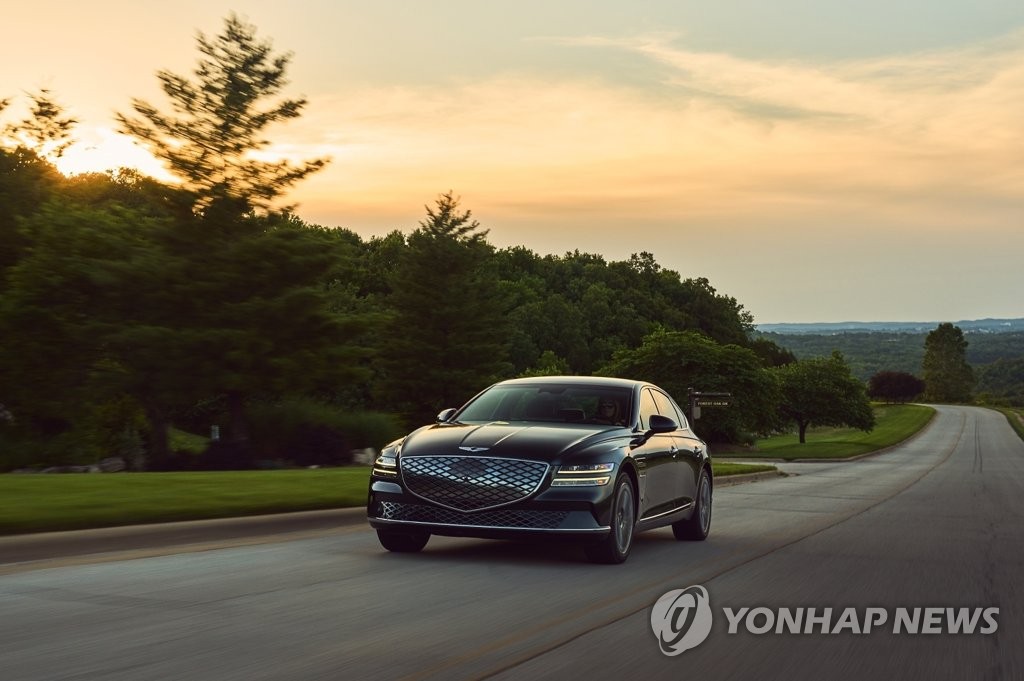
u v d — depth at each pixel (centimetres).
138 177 3366
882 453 7900
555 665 597
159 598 774
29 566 927
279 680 544
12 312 3312
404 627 689
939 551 1238
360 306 9200
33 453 3384
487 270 6619
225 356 3158
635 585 894
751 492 2483
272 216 3375
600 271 17400
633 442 1080
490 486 970
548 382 1184
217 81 3312
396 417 4447
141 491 1410
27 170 3825
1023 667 630
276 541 1144
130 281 3212
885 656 653
